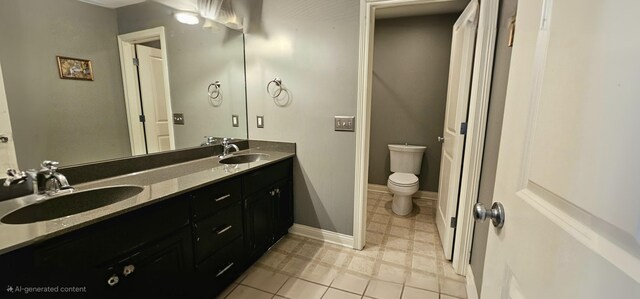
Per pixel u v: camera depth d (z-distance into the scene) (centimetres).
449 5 270
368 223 267
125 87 159
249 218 182
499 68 141
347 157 210
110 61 150
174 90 186
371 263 199
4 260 78
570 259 38
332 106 206
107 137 151
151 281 118
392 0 175
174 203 126
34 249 83
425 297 164
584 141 37
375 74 330
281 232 224
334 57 199
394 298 163
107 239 101
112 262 103
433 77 311
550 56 47
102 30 146
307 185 229
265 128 234
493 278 68
